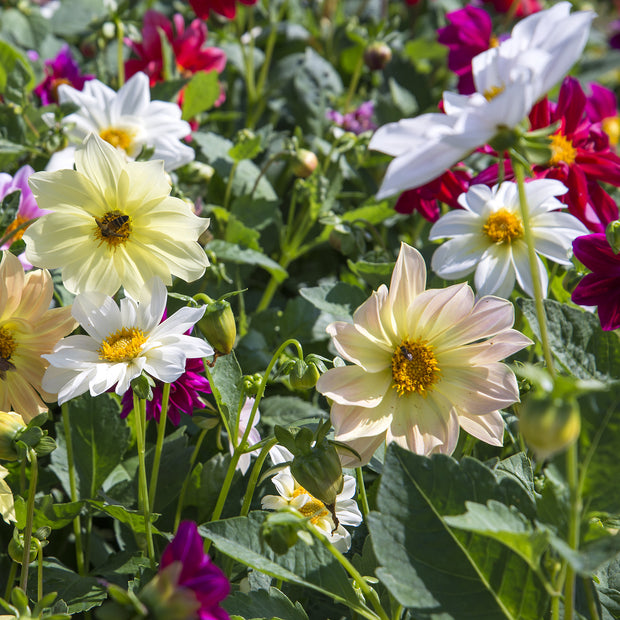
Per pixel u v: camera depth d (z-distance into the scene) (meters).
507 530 0.61
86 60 1.34
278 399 0.89
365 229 1.02
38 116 0.92
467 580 0.65
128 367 0.70
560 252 0.77
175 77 1.10
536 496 0.70
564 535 0.64
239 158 1.00
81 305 0.71
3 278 0.72
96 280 0.73
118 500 0.81
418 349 0.69
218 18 1.36
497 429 0.70
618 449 0.63
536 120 0.84
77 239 0.72
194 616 0.62
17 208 0.80
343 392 0.68
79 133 0.90
